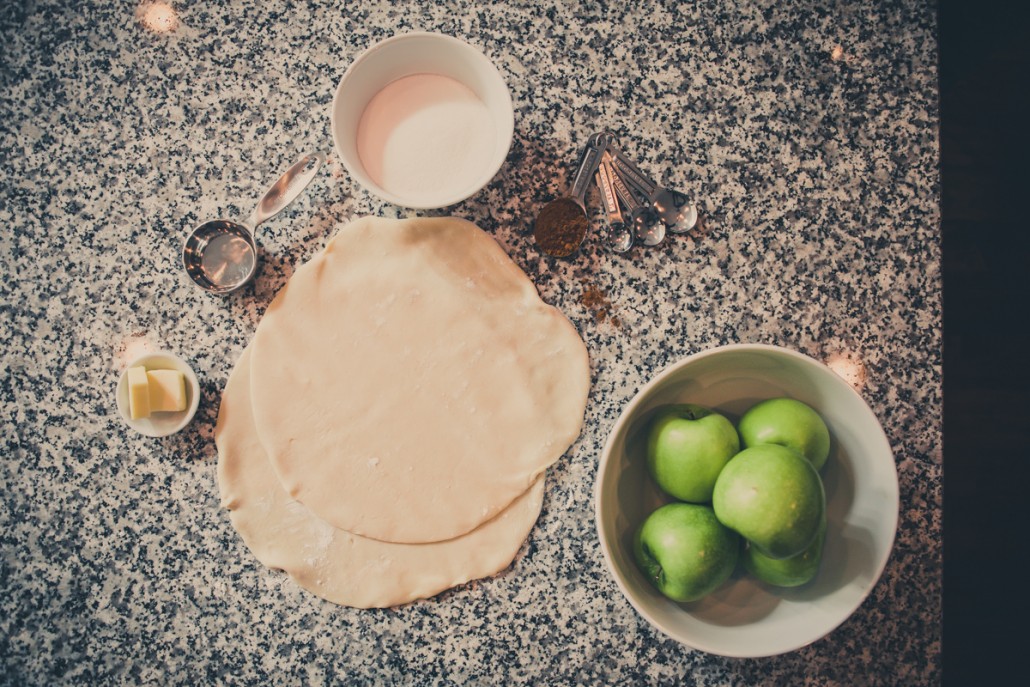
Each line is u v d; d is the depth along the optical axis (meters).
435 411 0.90
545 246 0.92
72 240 0.94
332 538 0.89
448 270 0.90
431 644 0.90
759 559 0.78
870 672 0.89
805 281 0.93
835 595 0.80
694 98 0.94
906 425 0.91
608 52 0.94
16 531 0.92
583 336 0.92
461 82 0.87
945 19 1.22
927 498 0.90
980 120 1.33
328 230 0.93
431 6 0.94
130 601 0.91
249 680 0.90
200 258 0.92
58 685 0.90
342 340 0.90
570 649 0.90
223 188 0.93
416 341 0.90
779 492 0.69
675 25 0.95
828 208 0.94
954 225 1.34
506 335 0.90
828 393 0.81
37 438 0.92
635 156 0.94
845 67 0.94
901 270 0.93
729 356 0.80
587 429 0.91
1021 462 1.33
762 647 0.78
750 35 0.95
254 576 0.91
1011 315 1.34
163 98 0.94
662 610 0.80
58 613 0.91
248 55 0.94
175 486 0.92
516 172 0.93
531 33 0.94
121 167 0.94
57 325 0.93
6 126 0.94
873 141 0.94
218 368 0.92
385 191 0.85
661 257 0.93
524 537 0.90
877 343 0.92
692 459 0.77
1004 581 1.32
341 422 0.89
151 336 0.93
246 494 0.90
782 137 0.94
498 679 0.90
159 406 0.88
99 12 0.95
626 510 0.85
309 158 0.91
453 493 0.89
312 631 0.90
